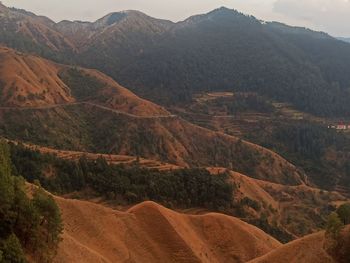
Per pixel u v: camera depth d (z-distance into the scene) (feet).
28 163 523.29
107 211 359.05
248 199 619.67
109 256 317.83
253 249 394.52
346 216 288.30
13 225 214.69
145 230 363.97
